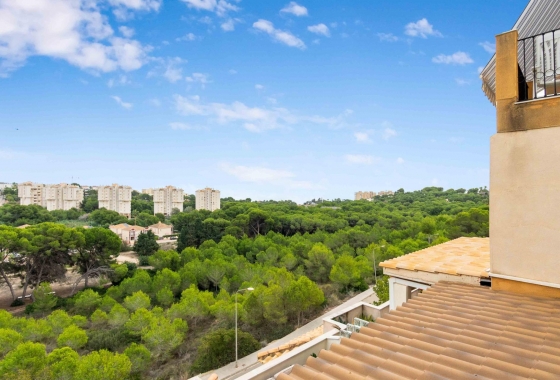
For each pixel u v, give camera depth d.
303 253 37.38
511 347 2.86
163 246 59.91
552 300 3.94
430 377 2.47
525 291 4.27
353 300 27.72
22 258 32.84
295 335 21.86
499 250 4.50
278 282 25.50
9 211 69.12
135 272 35.34
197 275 32.25
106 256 36.19
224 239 46.06
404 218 55.53
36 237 31.70
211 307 23.55
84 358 14.80
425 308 4.05
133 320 21.12
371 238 43.88
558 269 3.97
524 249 4.27
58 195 103.69
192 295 24.80
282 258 35.44
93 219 81.12
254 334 22.39
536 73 4.41
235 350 18.80
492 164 4.54
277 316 22.52
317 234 47.00
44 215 72.75
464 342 3.04
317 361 2.93
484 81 5.36
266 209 68.94
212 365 18.33
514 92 4.31
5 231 30.53
